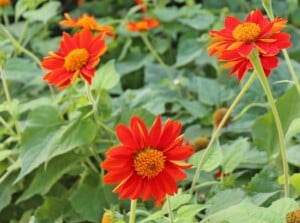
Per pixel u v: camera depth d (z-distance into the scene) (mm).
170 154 773
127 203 1068
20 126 1216
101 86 1079
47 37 1704
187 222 839
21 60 1317
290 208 774
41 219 1089
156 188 772
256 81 1218
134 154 771
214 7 1763
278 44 822
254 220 746
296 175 908
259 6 1712
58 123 1079
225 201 928
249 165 1073
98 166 1186
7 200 1125
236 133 1213
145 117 1100
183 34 1537
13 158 1142
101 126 1106
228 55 848
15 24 1690
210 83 1295
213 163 952
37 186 1077
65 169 1081
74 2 2064
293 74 940
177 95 1366
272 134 1084
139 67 1502
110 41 1568
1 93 1400
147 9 1742
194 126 1249
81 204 1077
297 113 1075
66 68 959
